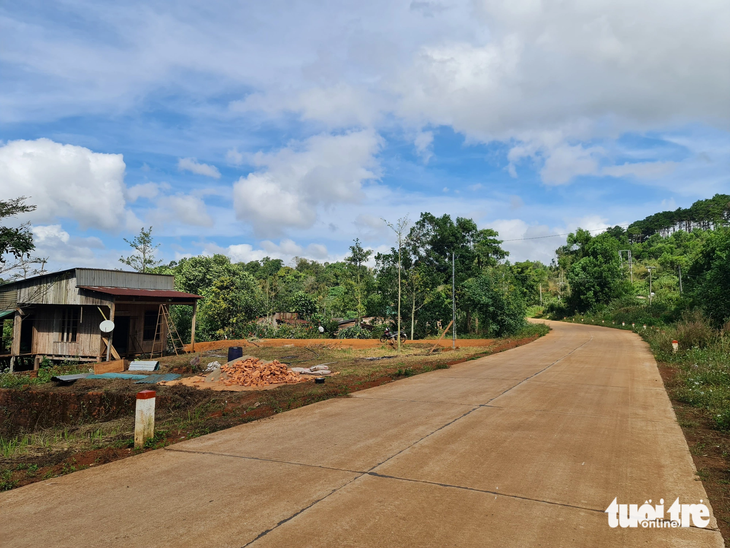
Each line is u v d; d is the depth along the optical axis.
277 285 40.62
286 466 5.47
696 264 47.34
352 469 5.34
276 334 34.81
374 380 12.83
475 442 6.48
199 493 4.64
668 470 5.38
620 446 6.36
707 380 11.64
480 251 43.22
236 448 6.28
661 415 8.39
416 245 39.38
